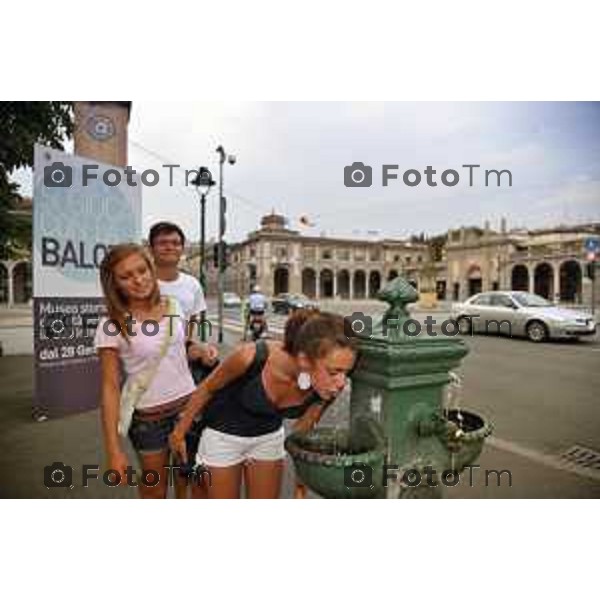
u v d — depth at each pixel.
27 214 8.62
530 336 11.30
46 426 4.57
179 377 2.46
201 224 8.44
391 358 1.74
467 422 2.17
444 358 1.86
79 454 3.83
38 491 3.10
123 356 2.32
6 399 5.63
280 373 1.92
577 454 4.05
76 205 4.96
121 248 2.22
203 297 3.18
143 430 2.42
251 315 10.38
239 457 2.14
